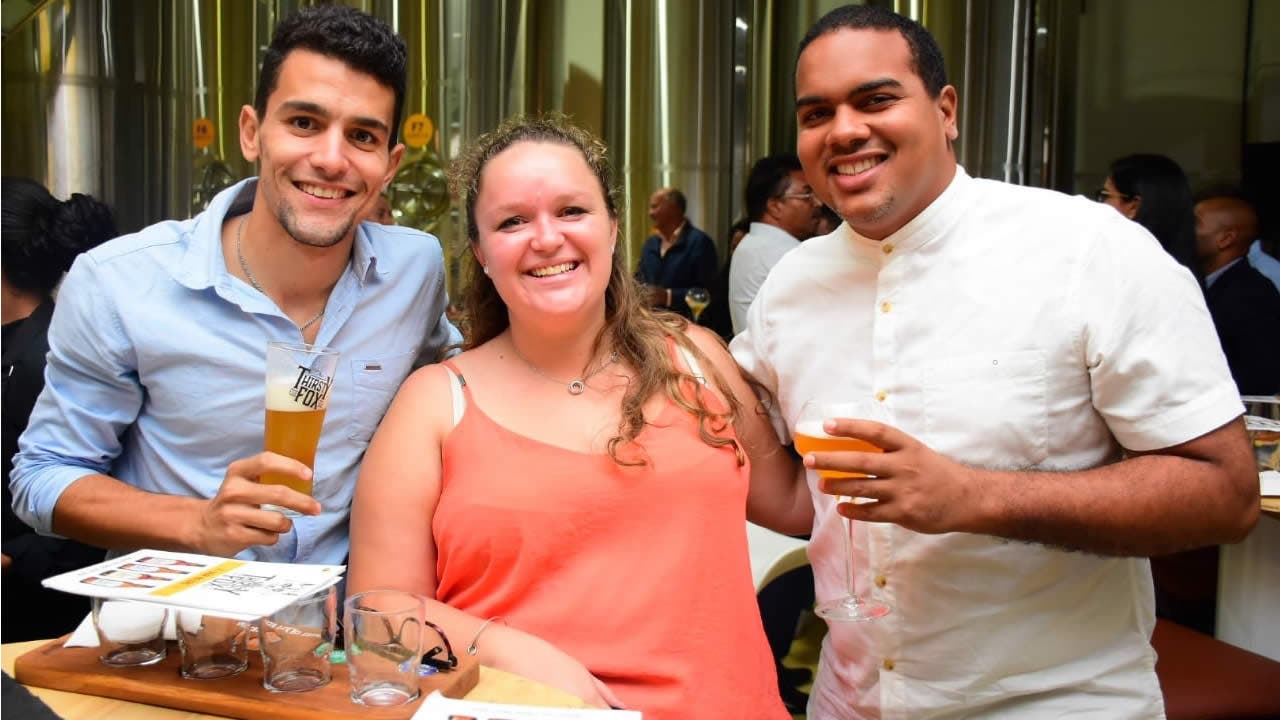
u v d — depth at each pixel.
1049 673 1.57
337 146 1.53
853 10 1.56
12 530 2.15
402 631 1.12
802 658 3.21
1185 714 1.95
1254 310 3.80
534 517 1.46
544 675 1.32
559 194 1.53
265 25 4.39
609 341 1.63
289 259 1.62
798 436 1.52
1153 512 1.39
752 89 5.32
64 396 1.62
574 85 5.00
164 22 4.26
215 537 1.30
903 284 1.61
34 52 4.01
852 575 1.64
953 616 1.58
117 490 1.49
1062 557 1.56
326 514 1.67
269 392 1.29
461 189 1.68
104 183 4.14
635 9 4.83
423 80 4.43
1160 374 1.44
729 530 1.53
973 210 1.58
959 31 4.71
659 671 1.42
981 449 1.55
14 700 0.94
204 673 1.17
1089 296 1.49
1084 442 1.55
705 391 1.61
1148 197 3.76
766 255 4.07
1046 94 5.23
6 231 2.25
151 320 1.59
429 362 1.90
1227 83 5.09
